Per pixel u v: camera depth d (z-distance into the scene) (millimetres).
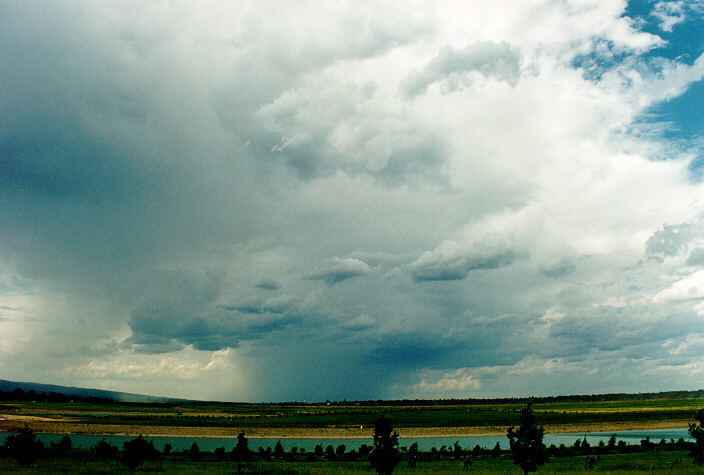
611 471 54688
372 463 41000
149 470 56562
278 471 58531
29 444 56000
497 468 65062
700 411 60312
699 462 59031
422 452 94750
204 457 79625
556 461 74000
